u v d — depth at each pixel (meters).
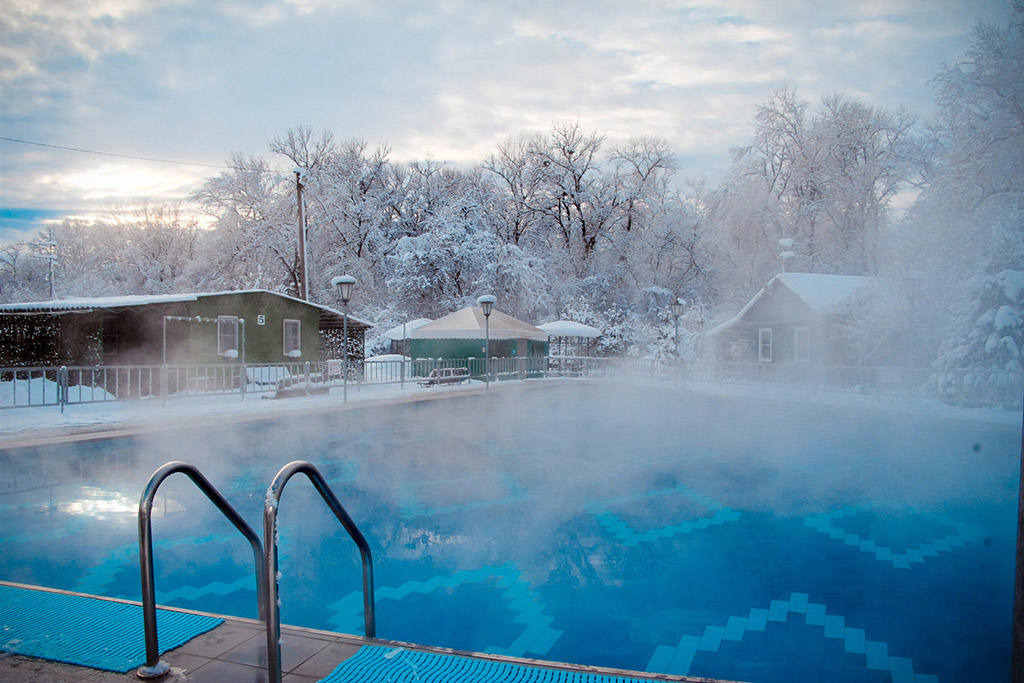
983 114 22.19
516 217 40.22
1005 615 4.46
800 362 24.33
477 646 4.08
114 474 8.29
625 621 4.41
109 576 5.25
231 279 36.34
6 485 7.73
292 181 36.81
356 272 36.28
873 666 3.75
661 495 7.75
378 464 9.38
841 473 8.99
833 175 33.56
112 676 2.60
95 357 15.71
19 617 3.16
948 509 7.25
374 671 2.63
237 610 4.65
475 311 24.45
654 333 32.59
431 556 5.73
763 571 5.36
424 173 41.53
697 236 37.34
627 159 39.28
